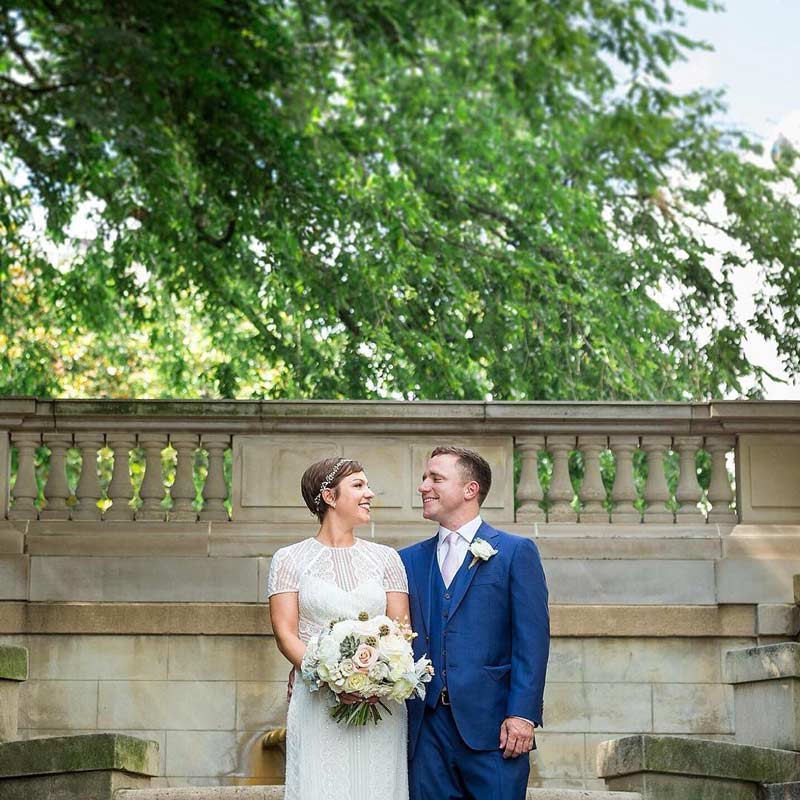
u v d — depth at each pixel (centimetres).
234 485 1036
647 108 1529
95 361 1952
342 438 1043
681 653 1011
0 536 1011
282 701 997
